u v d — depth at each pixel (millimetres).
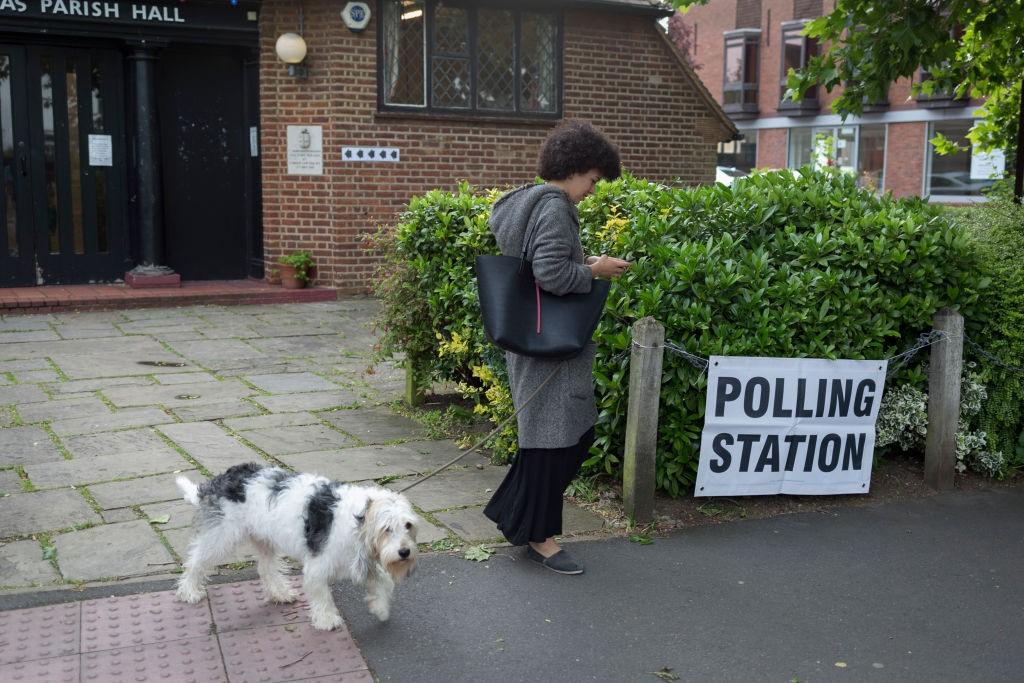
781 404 5230
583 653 3717
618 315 5207
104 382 7719
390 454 6082
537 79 13086
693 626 3951
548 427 4227
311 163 11984
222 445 6133
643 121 13805
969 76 8484
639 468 4941
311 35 11781
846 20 7430
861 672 3629
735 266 5355
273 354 9000
